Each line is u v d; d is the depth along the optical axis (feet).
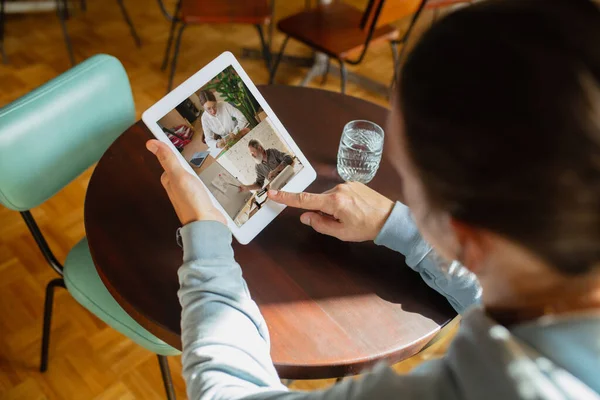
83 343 4.88
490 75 0.98
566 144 0.94
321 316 2.56
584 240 1.03
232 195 2.88
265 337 2.19
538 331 1.19
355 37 6.85
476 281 2.49
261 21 7.10
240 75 3.02
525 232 1.07
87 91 3.56
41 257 5.56
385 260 2.84
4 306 5.11
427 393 1.28
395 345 2.46
